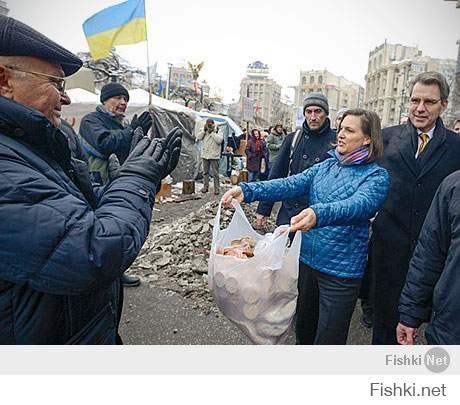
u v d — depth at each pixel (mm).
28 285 872
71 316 983
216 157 8305
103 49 4480
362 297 2539
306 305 1923
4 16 920
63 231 826
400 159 2027
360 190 1597
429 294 1477
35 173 867
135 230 968
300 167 2670
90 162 2684
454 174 1382
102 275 885
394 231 2059
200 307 2904
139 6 4387
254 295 1496
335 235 1683
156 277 3484
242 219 1827
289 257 1523
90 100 7797
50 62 982
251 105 17672
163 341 2441
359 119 1643
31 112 915
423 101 1931
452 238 1291
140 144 1209
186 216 5688
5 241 791
